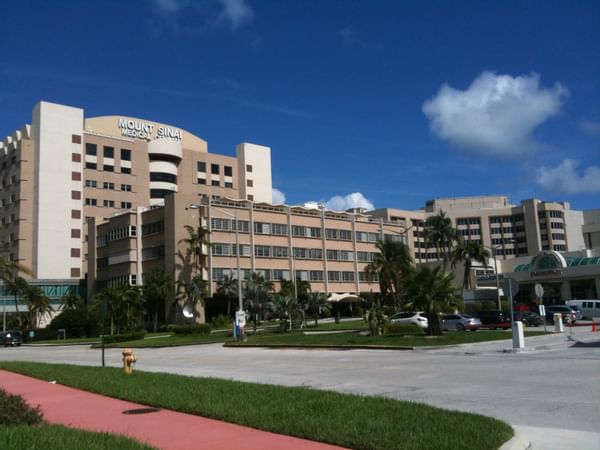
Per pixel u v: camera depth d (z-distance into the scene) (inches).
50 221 3900.1
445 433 326.3
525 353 932.6
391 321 1823.3
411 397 510.0
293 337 1600.6
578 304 2170.3
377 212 5733.3
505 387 552.4
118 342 2129.7
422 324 1796.3
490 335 1301.7
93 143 4141.2
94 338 2615.7
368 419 373.1
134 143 4323.3
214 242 3137.3
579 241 5949.8
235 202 3275.1
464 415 380.2
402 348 1109.1
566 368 687.7
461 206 6535.4
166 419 430.3
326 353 1125.1
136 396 531.5
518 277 3299.7
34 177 3983.8
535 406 446.9
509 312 1804.9
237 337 1670.8
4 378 812.6
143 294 2913.4
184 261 3068.4
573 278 3090.6
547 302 3223.4
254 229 3326.8
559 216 5861.2
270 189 4997.5
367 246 3919.8
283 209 3486.7
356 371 753.0
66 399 567.5
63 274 3900.1
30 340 2800.2
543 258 3235.7
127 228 3319.4
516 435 331.9
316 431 349.7
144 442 343.0
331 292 3627.0
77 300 3422.7
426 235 4003.4
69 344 2297.0
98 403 529.7
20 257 3865.7
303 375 730.8
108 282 3459.6
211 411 432.1
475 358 874.1
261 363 957.8
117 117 4441.4
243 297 2079.2
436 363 815.7
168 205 3127.5
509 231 6013.8
